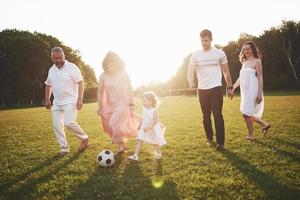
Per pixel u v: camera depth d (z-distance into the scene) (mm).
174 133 10719
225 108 19641
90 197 5301
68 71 8094
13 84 56719
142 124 7504
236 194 5211
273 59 64812
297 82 61000
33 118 19250
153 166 6816
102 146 9031
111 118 7957
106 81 8047
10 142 10250
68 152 8305
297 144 8328
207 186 5523
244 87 9102
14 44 56094
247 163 6805
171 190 5434
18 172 6770
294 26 63688
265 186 5492
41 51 57719
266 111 15914
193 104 27094
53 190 5625
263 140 8914
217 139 8148
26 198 5391
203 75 8773
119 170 6625
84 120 16266
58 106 8148
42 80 58781
